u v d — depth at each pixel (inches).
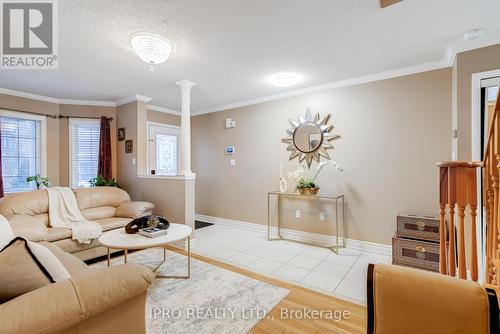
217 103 181.2
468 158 92.4
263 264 112.4
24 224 95.3
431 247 100.7
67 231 108.7
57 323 34.9
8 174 147.8
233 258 119.8
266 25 82.4
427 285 34.6
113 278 42.8
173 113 206.2
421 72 115.9
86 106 175.0
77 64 111.7
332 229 140.6
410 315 34.4
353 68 118.5
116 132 180.1
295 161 153.7
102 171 172.4
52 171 165.0
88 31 84.8
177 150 209.6
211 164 195.8
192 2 70.1
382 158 125.7
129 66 114.4
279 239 151.3
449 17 78.0
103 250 118.7
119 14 75.4
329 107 141.0
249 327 68.1
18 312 33.2
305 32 86.9
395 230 122.5
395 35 89.0
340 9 74.0
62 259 72.6
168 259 118.1
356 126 132.6
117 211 142.4
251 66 115.6
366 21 80.2
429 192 114.6
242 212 177.8
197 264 112.0
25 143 154.9
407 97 119.3
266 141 165.8
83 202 133.4
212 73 124.1
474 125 91.6
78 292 38.5
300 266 110.3
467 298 32.5
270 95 160.4
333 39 91.7
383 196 125.6
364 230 130.7
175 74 125.4
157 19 78.1
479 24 81.6
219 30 85.0
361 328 68.1
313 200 147.2
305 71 121.8
